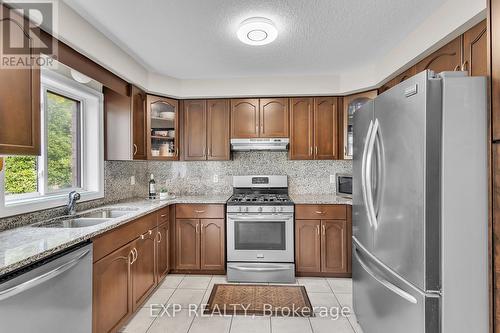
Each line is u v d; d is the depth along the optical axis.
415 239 1.30
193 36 2.16
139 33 2.11
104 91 2.75
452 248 1.23
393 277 1.48
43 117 2.13
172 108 3.29
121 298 1.96
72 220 2.12
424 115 1.24
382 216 1.59
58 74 2.07
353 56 2.58
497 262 1.18
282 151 3.62
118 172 3.03
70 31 1.76
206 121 3.31
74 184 2.54
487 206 1.22
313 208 2.98
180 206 3.09
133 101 2.74
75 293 1.52
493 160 1.19
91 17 1.88
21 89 1.40
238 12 1.83
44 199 2.05
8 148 1.32
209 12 1.83
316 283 2.88
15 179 1.92
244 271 2.94
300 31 2.10
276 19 1.92
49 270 1.33
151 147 3.10
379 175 1.61
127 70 2.52
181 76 3.13
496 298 1.18
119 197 3.05
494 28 1.18
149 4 1.72
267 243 2.98
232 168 3.65
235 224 2.99
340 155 3.21
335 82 3.11
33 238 1.49
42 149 2.14
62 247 1.39
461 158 1.23
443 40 1.80
